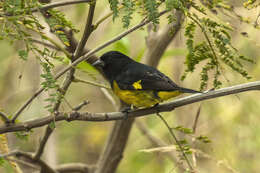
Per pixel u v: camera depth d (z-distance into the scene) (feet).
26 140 23.52
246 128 48.37
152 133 49.98
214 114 49.88
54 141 45.11
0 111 23.62
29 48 16.92
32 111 41.70
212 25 20.18
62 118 22.66
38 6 17.29
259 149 46.83
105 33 42.63
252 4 20.52
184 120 50.72
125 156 51.67
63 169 39.81
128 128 35.27
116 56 34.37
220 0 20.97
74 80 23.52
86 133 59.52
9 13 16.76
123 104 35.53
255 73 43.04
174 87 30.30
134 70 32.83
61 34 18.86
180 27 21.54
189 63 22.99
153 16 17.12
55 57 17.84
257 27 21.99
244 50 41.29
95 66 34.42
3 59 46.68
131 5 16.63
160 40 33.86
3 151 25.23
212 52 22.43
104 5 41.11
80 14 41.93
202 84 23.39
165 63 48.85
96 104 54.03
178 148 24.81
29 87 46.26
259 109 48.75
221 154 44.09
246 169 45.34
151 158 49.65
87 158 58.70
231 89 25.68
